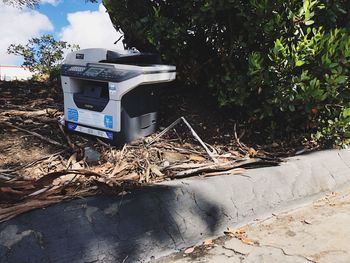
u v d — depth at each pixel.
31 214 2.59
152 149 3.95
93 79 3.88
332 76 4.02
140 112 4.07
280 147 4.54
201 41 4.87
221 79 4.55
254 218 3.39
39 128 4.22
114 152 3.80
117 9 4.88
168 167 3.58
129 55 4.07
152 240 2.79
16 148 3.77
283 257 2.83
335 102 4.34
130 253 2.68
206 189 3.23
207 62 4.82
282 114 4.52
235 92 4.51
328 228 3.27
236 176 3.53
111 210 2.77
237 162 3.86
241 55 4.56
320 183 3.97
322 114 4.49
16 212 2.56
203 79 5.09
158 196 2.98
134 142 4.02
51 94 5.77
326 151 4.41
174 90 5.27
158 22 4.48
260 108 4.48
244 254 2.87
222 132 4.59
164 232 2.87
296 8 4.09
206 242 3.02
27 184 2.87
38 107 4.97
